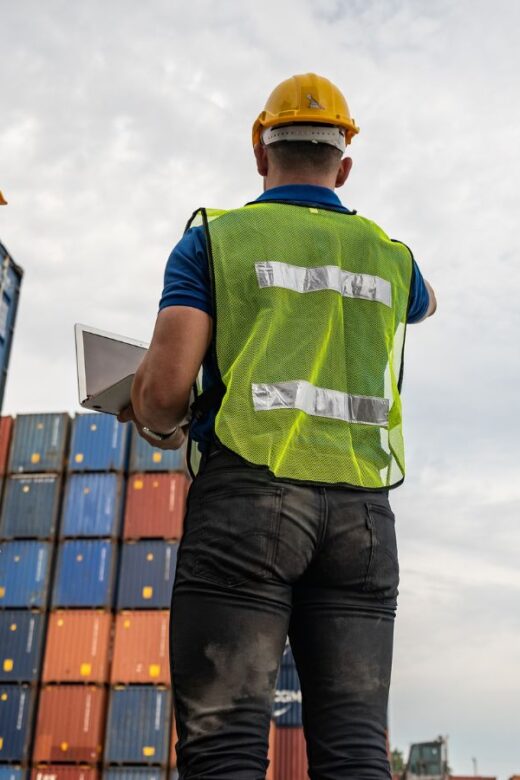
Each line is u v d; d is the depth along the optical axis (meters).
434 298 2.40
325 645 1.82
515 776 43.09
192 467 1.97
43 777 21.36
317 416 1.88
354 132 2.26
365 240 2.13
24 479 25.84
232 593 1.71
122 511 25.14
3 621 23.72
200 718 1.65
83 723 21.84
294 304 1.96
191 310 1.89
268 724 1.69
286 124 2.18
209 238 1.96
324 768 1.75
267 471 1.77
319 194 2.16
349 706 1.79
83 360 2.37
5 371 17.91
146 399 1.85
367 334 2.03
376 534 1.86
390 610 1.90
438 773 40.22
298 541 1.76
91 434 25.98
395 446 2.01
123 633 23.00
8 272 18.38
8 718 22.28
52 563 24.59
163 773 21.17
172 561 23.80
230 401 1.82
